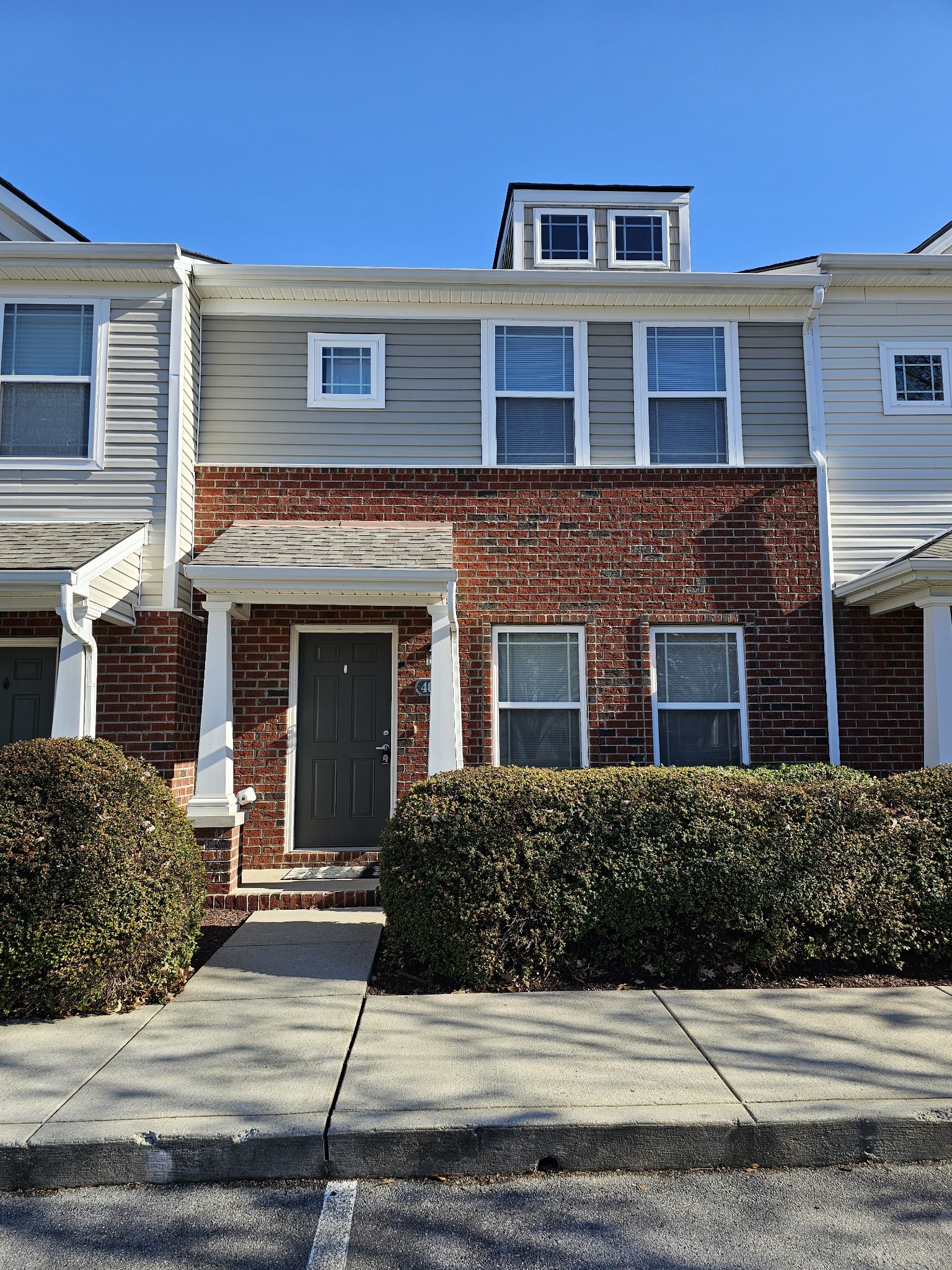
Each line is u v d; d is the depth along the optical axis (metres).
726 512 9.27
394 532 8.74
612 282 9.21
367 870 8.42
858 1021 5.09
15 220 10.11
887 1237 3.34
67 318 8.70
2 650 8.40
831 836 6.00
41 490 8.48
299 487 9.15
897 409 9.50
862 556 9.33
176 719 8.19
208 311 9.26
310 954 6.39
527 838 5.88
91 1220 3.49
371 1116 3.93
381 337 9.34
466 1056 4.59
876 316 9.61
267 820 8.77
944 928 6.02
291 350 9.29
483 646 8.99
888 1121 3.91
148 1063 4.54
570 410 9.42
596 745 8.92
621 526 9.20
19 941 5.17
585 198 11.12
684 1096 4.11
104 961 5.27
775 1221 3.45
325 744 9.07
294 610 9.05
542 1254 3.26
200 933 6.29
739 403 9.44
